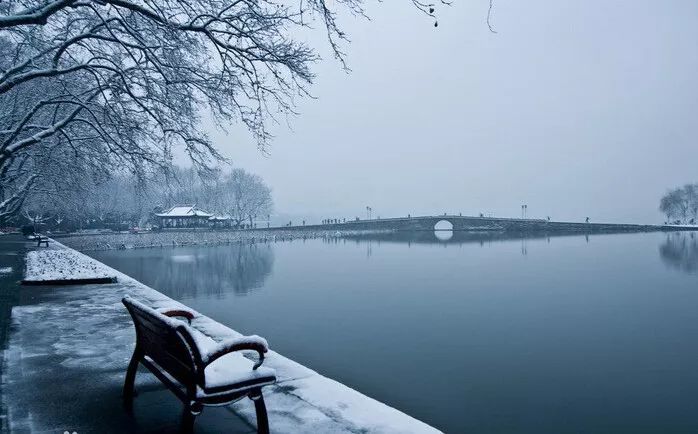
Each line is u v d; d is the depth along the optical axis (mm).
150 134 15406
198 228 101625
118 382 6266
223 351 4031
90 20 13977
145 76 12781
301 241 102812
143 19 12273
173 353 4484
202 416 5160
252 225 126312
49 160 20562
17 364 7074
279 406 5441
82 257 29531
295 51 11273
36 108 14828
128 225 96625
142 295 13609
